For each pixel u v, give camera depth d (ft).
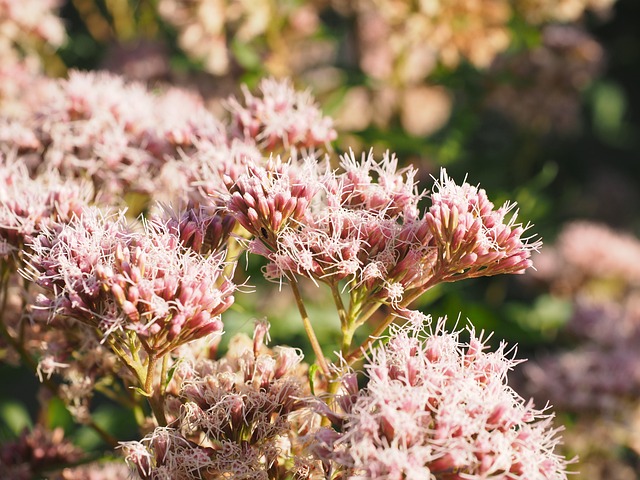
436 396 0.75
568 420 1.28
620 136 2.34
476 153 1.66
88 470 1.01
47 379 0.95
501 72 1.61
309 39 1.52
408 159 1.40
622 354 1.35
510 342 1.29
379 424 0.74
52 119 1.04
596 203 2.23
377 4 1.42
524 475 0.74
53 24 1.46
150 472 0.80
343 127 1.44
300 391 0.83
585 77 1.70
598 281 1.68
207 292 0.81
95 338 0.92
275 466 0.82
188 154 1.01
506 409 0.76
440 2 1.39
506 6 1.43
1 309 0.95
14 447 1.02
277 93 1.03
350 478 0.72
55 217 0.91
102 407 1.22
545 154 2.16
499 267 0.84
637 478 1.40
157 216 0.86
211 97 1.58
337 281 0.84
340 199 0.85
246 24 1.41
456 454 0.73
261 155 1.00
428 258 0.85
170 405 0.85
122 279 0.80
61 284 0.82
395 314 0.84
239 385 0.83
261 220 0.83
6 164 1.00
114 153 1.01
